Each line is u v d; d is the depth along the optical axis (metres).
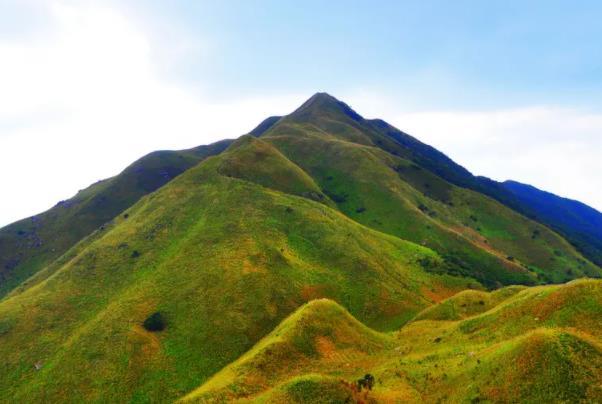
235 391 41.28
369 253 99.25
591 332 38.72
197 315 71.44
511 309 49.19
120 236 101.12
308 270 87.06
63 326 73.62
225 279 78.62
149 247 94.88
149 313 72.75
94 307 78.00
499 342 43.22
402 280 94.56
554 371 31.09
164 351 65.06
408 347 53.34
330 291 83.06
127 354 63.69
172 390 57.84
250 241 91.06
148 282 81.00
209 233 95.31
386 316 79.69
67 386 59.38
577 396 29.16
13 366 65.12
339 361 50.34
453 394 35.44
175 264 85.69
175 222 104.06
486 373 34.94
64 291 83.19
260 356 47.84
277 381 44.44
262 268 82.38
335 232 102.81
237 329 68.56
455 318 64.81
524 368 32.50
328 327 56.16
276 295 76.56
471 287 103.62
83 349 65.19
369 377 41.84
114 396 57.50
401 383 40.78
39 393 58.81
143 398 56.97
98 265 91.00
